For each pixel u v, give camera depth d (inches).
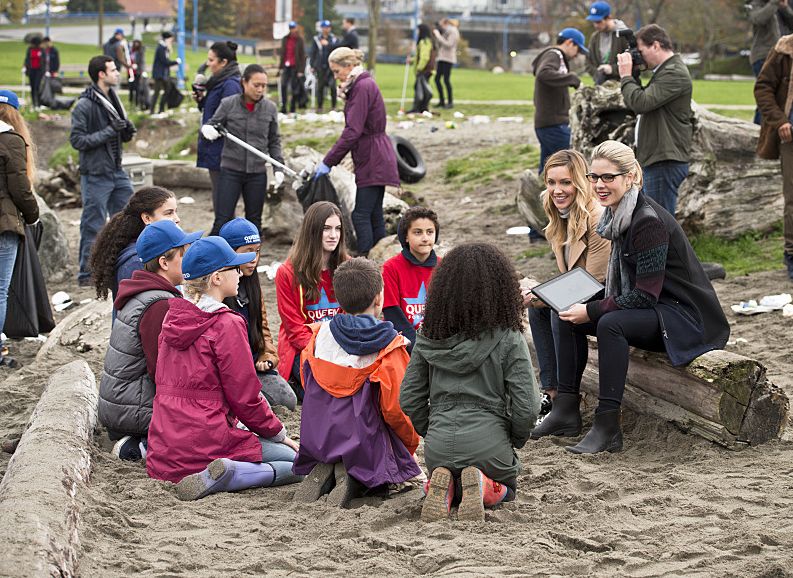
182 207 614.9
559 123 463.5
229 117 422.0
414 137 717.9
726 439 217.6
